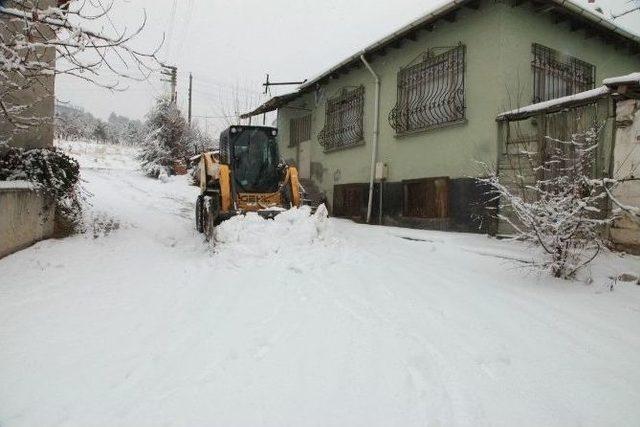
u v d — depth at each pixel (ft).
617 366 8.49
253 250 17.92
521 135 22.44
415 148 29.78
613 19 29.81
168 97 70.44
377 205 33.78
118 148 111.86
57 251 18.03
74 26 12.84
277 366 8.38
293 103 49.34
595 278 14.53
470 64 25.53
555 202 14.30
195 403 7.04
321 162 43.11
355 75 37.27
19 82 19.95
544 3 24.11
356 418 6.62
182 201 43.37
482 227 23.98
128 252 19.74
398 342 9.57
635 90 16.03
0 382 7.75
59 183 20.54
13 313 11.21
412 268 16.96
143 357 8.87
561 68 26.86
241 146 25.36
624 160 17.01
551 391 7.53
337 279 15.08
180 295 13.37
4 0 13.05
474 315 11.37
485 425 6.47
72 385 7.70
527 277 15.31
